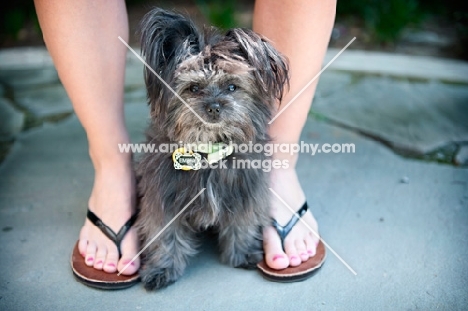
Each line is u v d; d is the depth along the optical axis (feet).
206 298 2.43
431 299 2.41
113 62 2.55
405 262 2.63
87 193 3.19
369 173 3.39
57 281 2.52
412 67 4.99
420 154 3.60
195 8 6.43
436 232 2.84
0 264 2.61
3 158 3.56
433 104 4.27
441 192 3.18
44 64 5.20
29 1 6.27
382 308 2.37
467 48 5.41
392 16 5.57
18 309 2.36
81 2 2.38
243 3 6.82
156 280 2.47
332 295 2.44
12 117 4.12
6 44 5.70
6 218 2.95
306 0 2.45
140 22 2.32
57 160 3.53
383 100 4.36
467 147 3.65
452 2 6.45
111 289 2.46
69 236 2.82
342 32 5.90
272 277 2.52
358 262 2.64
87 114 2.57
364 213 3.01
